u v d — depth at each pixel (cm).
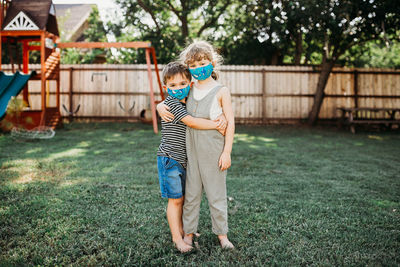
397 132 959
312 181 383
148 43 798
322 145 670
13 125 759
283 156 539
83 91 1106
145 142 656
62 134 761
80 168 423
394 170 447
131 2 1236
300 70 1120
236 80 1113
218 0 1215
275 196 323
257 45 1259
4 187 326
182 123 208
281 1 906
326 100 1123
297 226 244
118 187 338
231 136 202
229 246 206
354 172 434
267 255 198
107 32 1405
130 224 244
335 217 265
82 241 210
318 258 194
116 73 1105
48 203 282
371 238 223
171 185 201
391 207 293
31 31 775
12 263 182
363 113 1122
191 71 202
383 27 886
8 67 1084
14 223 238
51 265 182
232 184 364
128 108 1109
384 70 1120
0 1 789
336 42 1004
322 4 824
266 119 1117
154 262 187
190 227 210
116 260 189
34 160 462
